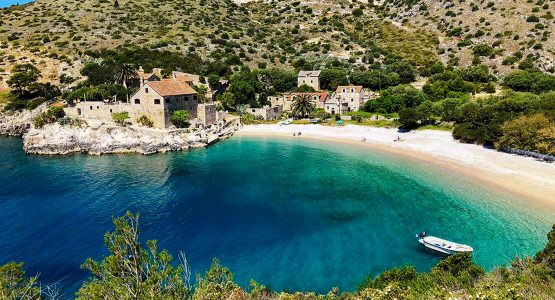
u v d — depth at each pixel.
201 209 57.66
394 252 44.00
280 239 47.69
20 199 62.06
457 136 91.44
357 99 127.56
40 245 46.47
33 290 20.75
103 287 17.45
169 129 100.75
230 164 83.19
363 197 61.47
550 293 20.08
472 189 62.75
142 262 18.34
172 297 18.88
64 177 74.38
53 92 123.94
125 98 114.75
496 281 26.48
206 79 136.12
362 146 96.12
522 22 174.50
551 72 140.12
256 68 163.88
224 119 120.38
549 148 72.81
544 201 55.69
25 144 94.25
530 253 41.94
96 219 54.22
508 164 72.69
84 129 97.25
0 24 174.62
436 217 52.81
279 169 78.69
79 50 153.88
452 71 146.88
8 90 126.31
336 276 39.50
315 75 147.50
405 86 130.50
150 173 77.00
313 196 62.47
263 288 29.86
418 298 23.22
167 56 151.88
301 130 115.81
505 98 105.38
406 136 99.44
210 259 43.12
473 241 45.41
